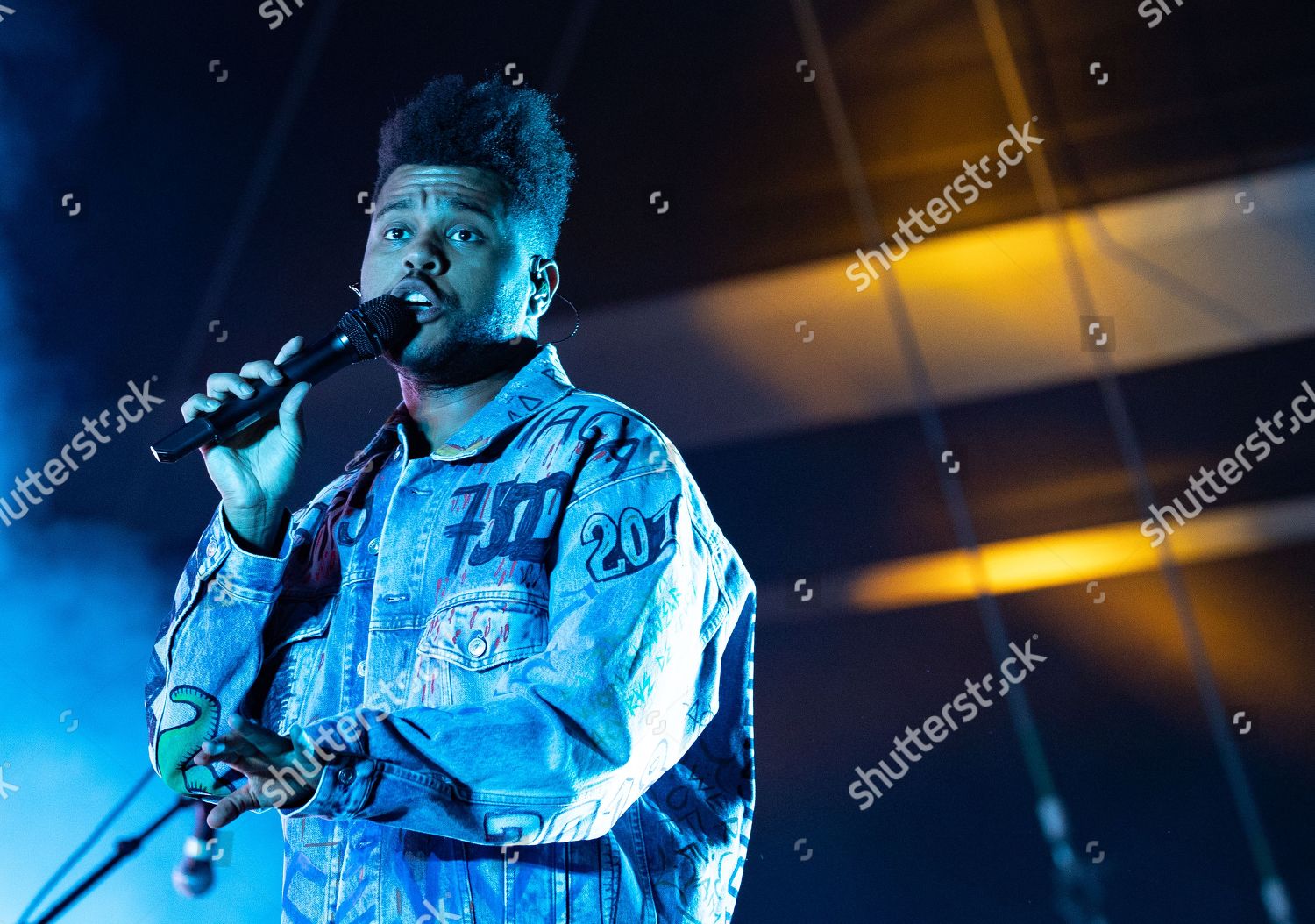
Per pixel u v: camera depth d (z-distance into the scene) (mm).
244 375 3691
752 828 13094
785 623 14305
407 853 3256
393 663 3418
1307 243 15109
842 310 15125
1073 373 15242
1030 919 12320
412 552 3521
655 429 3572
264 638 3682
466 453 3604
